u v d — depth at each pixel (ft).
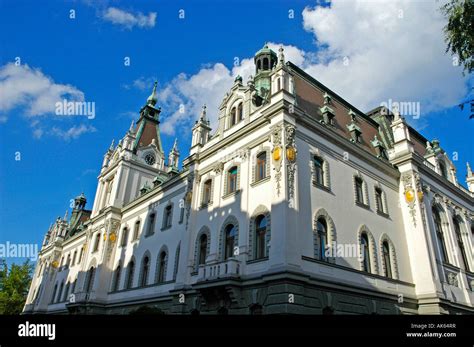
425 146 122.83
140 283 104.17
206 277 68.69
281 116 69.77
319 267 62.03
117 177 142.10
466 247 104.88
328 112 85.05
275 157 67.46
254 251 65.92
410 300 78.79
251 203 70.85
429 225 92.07
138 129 166.71
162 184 112.57
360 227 76.02
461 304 86.48
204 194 87.92
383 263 77.66
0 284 216.95
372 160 88.53
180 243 94.32
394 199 91.81
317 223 66.90
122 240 125.18
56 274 173.06
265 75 95.76
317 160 74.64
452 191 111.04
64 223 187.62
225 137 84.94
